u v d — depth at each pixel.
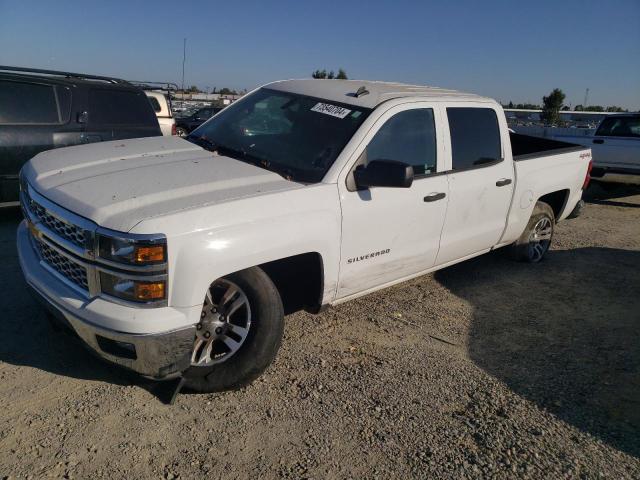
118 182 3.27
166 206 2.99
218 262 3.00
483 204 4.95
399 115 4.16
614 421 3.40
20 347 3.68
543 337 4.58
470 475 2.84
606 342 4.55
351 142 3.81
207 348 3.29
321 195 3.54
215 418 3.12
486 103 5.09
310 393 3.44
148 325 2.85
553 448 3.10
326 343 4.12
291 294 3.92
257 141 4.16
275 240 3.24
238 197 3.20
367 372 3.76
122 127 7.46
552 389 3.74
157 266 2.83
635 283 6.11
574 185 6.43
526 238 6.08
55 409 3.07
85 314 2.94
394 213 4.03
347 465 2.85
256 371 3.32
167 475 2.67
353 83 4.68
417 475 2.82
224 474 2.71
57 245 3.19
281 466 2.80
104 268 2.89
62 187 3.29
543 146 7.11
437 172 4.46
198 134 4.62
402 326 4.55
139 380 3.36
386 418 3.26
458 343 4.34
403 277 4.47
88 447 2.80
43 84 6.75
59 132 6.79
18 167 6.51
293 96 4.49
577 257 6.98
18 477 2.56
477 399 3.54
